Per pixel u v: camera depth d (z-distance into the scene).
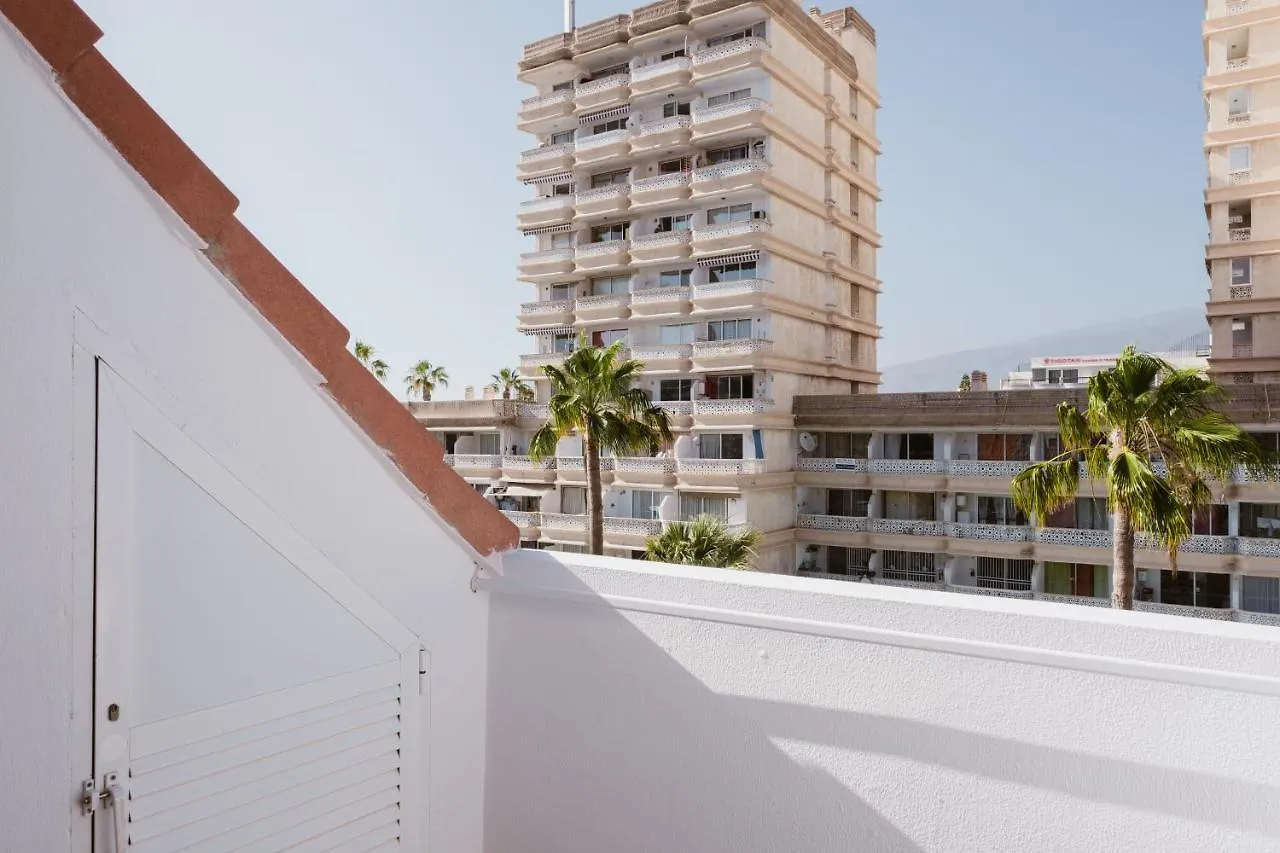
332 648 2.12
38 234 1.57
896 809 2.03
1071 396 25.02
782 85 32.22
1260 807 1.67
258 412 1.93
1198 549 23.12
